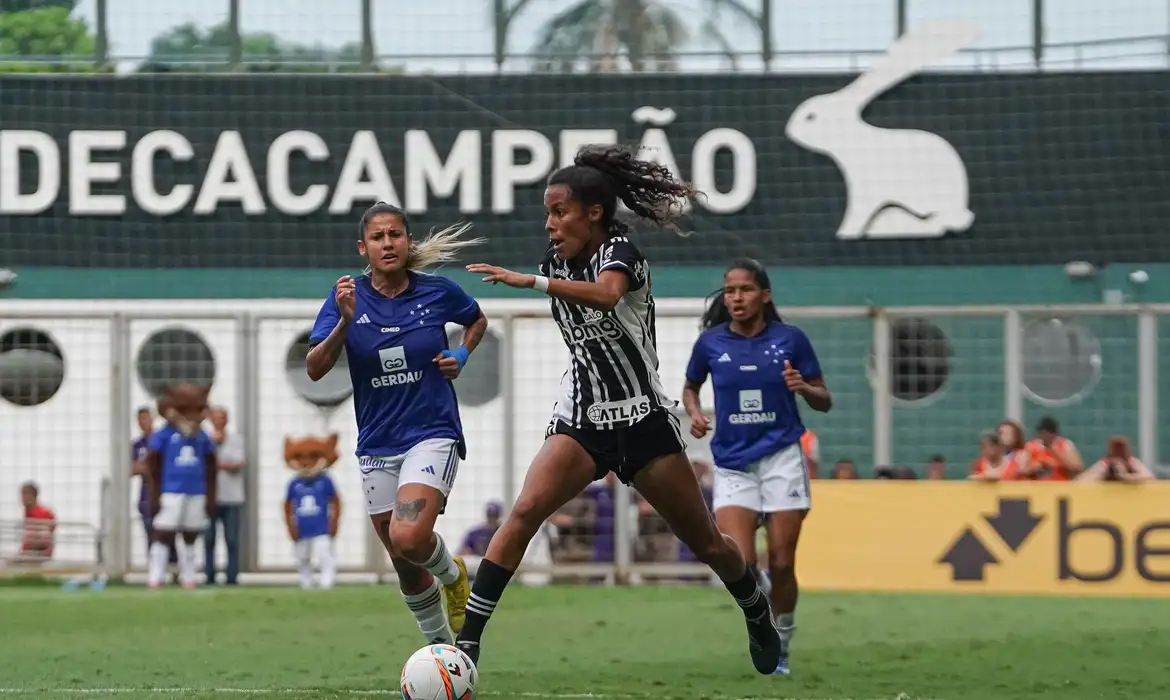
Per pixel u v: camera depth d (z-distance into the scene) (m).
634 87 54.84
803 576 43.41
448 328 49.50
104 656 28.39
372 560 48.56
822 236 54.59
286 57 55.06
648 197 19.72
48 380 50.06
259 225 54.50
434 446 21.31
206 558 47.00
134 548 49.25
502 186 54.41
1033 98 54.56
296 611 37.28
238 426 47.78
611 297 18.50
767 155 54.72
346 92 54.66
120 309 47.50
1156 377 46.38
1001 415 51.78
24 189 54.12
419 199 54.47
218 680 24.88
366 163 54.53
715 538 20.59
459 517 49.97
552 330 49.69
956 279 54.41
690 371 27.44
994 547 42.62
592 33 55.00
